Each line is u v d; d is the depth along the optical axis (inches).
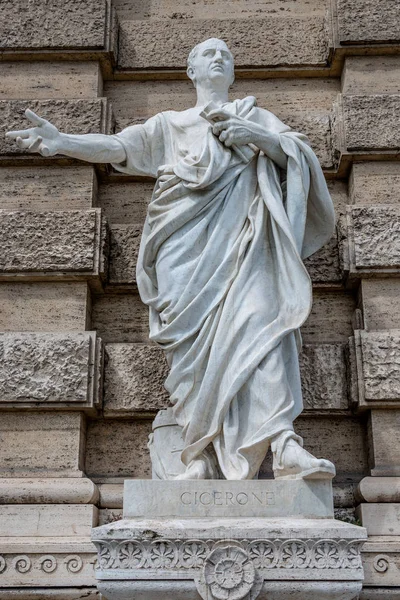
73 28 461.4
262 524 296.5
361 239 417.4
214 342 337.4
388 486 374.9
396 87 454.0
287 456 316.2
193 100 468.8
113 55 464.8
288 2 484.7
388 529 369.1
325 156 448.5
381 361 396.8
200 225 358.6
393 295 414.0
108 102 458.6
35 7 466.0
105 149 383.9
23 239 419.5
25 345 401.1
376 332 402.3
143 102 468.8
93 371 399.5
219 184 362.0
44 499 375.9
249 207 362.9
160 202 365.1
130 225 434.9
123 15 484.7
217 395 334.0
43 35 460.4
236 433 327.6
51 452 389.4
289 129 385.7
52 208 431.8
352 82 455.8
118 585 289.6
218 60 398.3
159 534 293.6
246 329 337.4
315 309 425.7
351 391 398.0
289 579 288.7
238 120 362.6
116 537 293.6
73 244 418.9
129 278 424.5
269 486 311.1
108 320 425.7
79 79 460.8
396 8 460.4
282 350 340.5
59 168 439.5
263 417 327.0
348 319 424.5
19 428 393.7
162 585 289.1
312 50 468.8
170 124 395.2
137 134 393.7
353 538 292.4
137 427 406.0
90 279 417.7
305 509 308.3
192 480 312.5
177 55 470.6
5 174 439.2
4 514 374.3
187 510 308.0
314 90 468.1
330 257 426.0
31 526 372.2
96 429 406.6
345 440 402.6
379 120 439.5
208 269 350.6
